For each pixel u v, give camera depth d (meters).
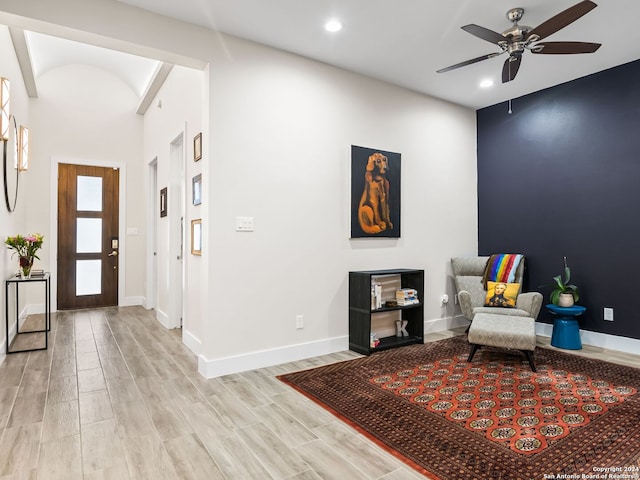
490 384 2.99
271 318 3.49
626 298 3.88
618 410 2.53
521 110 4.78
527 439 2.17
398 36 3.35
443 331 4.75
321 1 2.83
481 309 4.15
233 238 3.29
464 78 4.23
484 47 3.55
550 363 3.49
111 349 3.90
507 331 3.31
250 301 3.37
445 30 3.26
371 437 2.21
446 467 1.92
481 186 5.23
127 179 6.36
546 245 4.54
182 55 3.06
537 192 4.62
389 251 4.35
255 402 2.68
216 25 3.14
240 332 3.32
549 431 2.26
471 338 3.43
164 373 3.24
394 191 4.35
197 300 3.77
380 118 4.27
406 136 4.51
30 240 4.05
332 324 3.88
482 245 5.22
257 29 3.21
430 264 4.73
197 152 3.78
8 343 3.83
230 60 3.29
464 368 3.36
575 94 4.27
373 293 3.92
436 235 4.80
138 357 3.66
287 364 3.50
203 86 3.31
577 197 4.26
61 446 2.10
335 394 2.81
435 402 2.67
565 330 3.99
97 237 6.16
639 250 3.79
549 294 4.50
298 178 3.66
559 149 4.41
